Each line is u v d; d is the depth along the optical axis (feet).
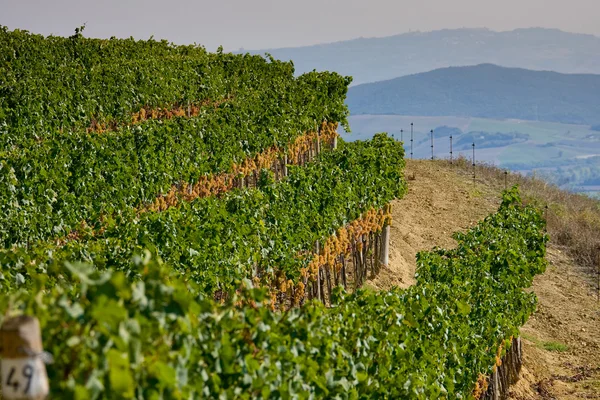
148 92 312.71
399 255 267.59
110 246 132.05
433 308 133.39
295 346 79.71
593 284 297.74
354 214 215.10
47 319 49.55
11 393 41.22
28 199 172.86
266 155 274.36
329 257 196.03
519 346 209.15
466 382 151.74
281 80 380.58
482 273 182.80
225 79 379.14
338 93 354.54
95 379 46.14
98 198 196.65
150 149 216.74
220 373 66.49
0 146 235.81
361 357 96.43
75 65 351.67
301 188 197.36
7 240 163.73
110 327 48.01
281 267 168.14
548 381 216.54
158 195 220.84
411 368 115.75
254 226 162.71
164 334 55.72
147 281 55.77
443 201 352.28
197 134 238.68
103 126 288.30
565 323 261.44
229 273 148.77
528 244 231.91
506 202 253.65
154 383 50.83
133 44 445.37
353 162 233.96
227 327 69.21
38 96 253.03
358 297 113.60
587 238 335.26
